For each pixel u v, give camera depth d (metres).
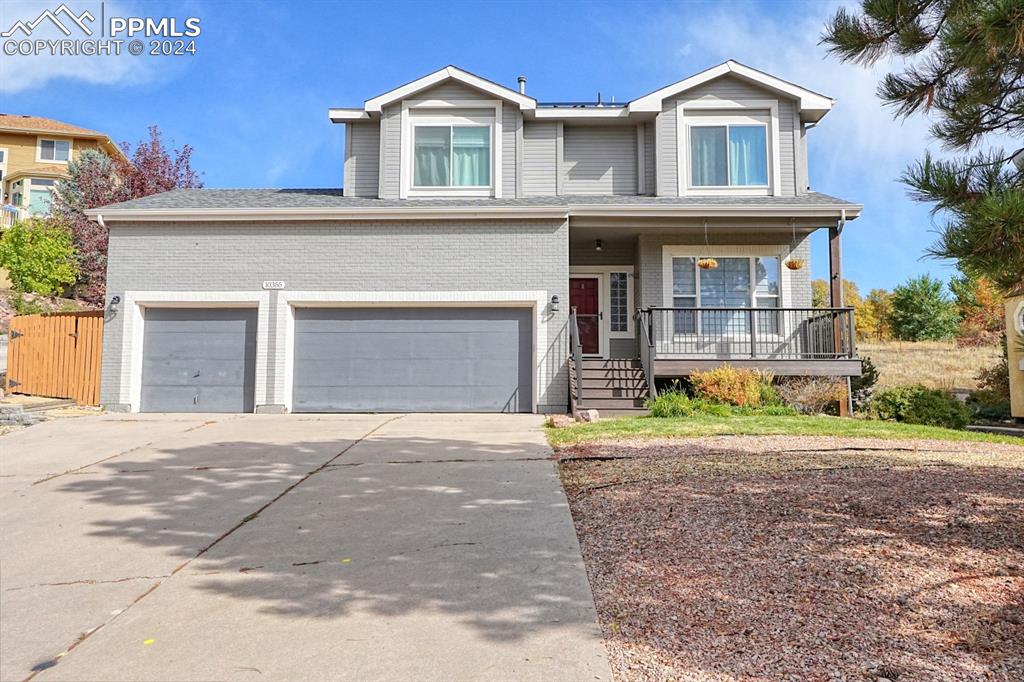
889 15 4.87
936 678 2.57
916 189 4.38
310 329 12.46
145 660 2.93
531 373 12.38
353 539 4.63
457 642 3.03
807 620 3.11
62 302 20.80
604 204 12.52
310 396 12.33
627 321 14.65
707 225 12.87
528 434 9.21
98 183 24.41
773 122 13.95
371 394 12.35
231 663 2.88
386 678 2.71
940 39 4.58
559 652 2.90
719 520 4.63
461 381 12.38
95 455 7.91
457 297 12.33
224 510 5.46
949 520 4.49
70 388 12.28
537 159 14.34
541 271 12.35
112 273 12.37
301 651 2.98
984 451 7.33
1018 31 3.83
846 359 12.09
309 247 12.42
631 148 14.63
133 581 3.92
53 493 6.13
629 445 7.87
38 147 31.95
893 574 3.60
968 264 4.04
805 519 4.58
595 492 5.65
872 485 5.50
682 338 13.42
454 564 4.08
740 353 13.11
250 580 3.90
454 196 13.83
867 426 9.41
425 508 5.39
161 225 12.46
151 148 25.91
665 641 2.96
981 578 3.52
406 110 13.95
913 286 32.50
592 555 4.16
